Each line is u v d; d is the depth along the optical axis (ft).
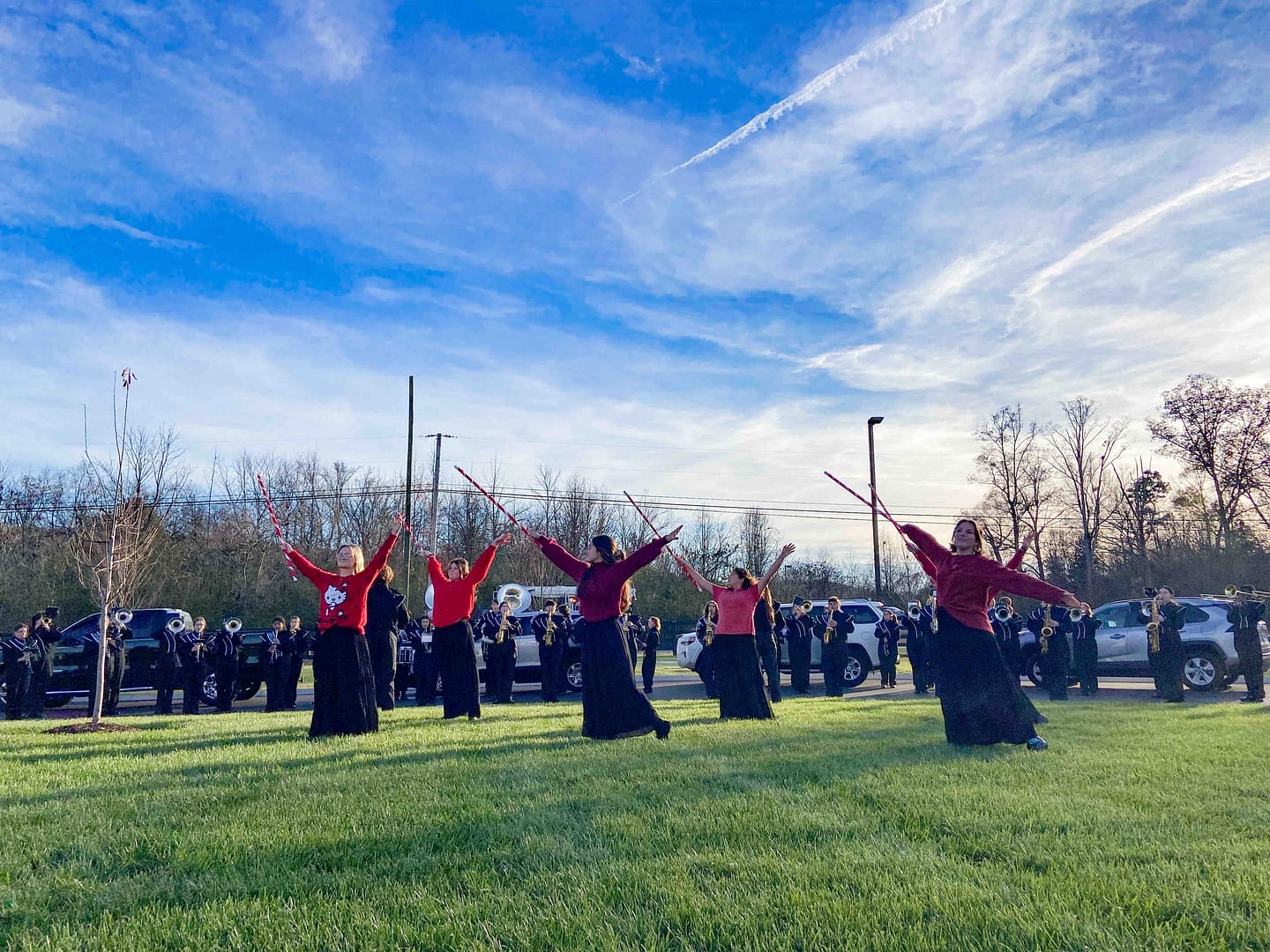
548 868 11.53
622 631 23.89
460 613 30.32
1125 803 15.05
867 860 11.68
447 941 9.27
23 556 120.67
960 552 22.77
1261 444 135.74
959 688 22.11
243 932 9.54
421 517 144.87
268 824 13.85
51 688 48.78
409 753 20.98
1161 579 149.89
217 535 141.49
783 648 58.54
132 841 12.98
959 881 10.82
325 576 25.41
